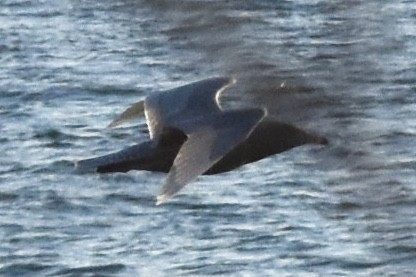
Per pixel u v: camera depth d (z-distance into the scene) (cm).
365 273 4238
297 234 4506
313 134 2131
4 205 4866
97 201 4853
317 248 4397
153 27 7262
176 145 1986
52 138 5731
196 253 4403
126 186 4962
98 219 4712
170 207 4762
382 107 5938
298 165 5056
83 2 8438
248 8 7125
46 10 8512
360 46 7025
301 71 6106
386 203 4566
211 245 4459
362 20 7531
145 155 2000
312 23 7588
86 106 6359
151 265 4331
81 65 7169
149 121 1941
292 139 2114
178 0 6669
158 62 6981
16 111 6231
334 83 5988
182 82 6675
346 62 6556
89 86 6712
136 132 5769
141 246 4472
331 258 4331
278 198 4822
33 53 7456
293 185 4906
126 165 2008
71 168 5244
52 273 4325
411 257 4297
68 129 5872
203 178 4988
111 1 8219
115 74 6944
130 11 7781
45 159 5416
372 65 6594
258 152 2100
